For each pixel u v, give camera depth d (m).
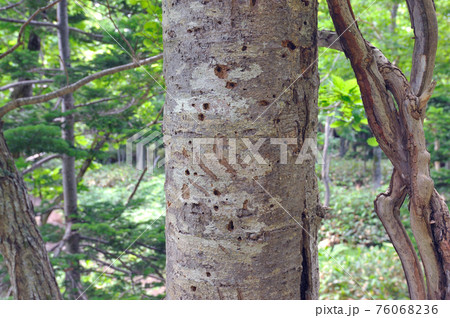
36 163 4.33
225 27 1.02
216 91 1.03
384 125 1.41
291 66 1.07
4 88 3.93
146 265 3.77
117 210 3.89
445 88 5.66
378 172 8.29
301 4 1.09
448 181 4.79
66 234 3.81
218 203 1.05
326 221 6.83
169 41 1.13
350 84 2.27
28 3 4.01
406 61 5.05
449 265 1.37
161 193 5.62
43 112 4.31
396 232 1.47
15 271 2.39
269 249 1.06
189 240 1.09
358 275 4.67
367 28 5.65
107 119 3.82
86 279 4.24
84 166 4.71
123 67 2.24
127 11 3.85
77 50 6.18
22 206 2.42
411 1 1.38
